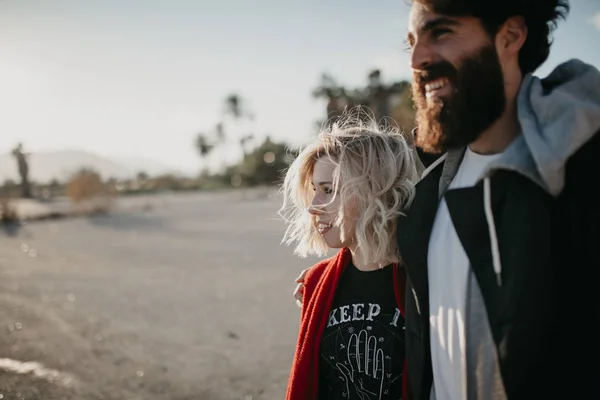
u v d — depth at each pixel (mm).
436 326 1391
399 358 1609
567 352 1174
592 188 1128
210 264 10062
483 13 1188
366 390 1640
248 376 4168
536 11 1227
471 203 1306
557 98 1164
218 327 5594
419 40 1273
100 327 5562
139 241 14805
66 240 15500
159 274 9062
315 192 1746
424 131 1329
